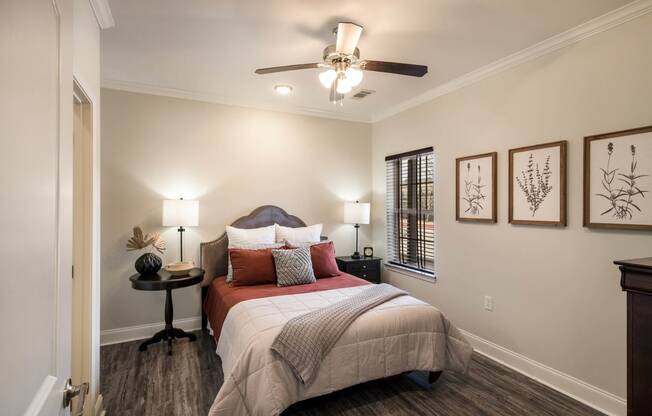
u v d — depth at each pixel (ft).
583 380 7.68
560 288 8.15
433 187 12.05
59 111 2.65
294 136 13.83
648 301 4.64
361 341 7.10
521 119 9.02
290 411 7.22
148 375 8.73
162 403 7.52
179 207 10.75
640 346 4.71
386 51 8.80
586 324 7.65
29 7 2.07
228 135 12.60
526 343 8.90
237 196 12.73
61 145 2.68
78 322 6.32
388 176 14.51
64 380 2.75
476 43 8.38
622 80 7.03
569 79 7.95
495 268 9.77
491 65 9.61
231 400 5.97
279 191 13.52
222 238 12.25
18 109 1.92
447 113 11.35
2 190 1.72
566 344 8.02
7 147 1.77
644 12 6.69
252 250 10.81
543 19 7.29
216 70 10.07
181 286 9.76
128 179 11.10
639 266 4.70
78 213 6.42
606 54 7.28
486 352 9.98
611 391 7.20
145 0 6.63
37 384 2.19
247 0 6.64
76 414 2.77
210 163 12.29
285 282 10.15
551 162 8.26
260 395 6.01
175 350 10.27
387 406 7.43
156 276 10.11
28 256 2.06
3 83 1.73
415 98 12.56
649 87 6.66
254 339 6.48
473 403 7.57
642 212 6.68
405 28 7.67
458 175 10.89
